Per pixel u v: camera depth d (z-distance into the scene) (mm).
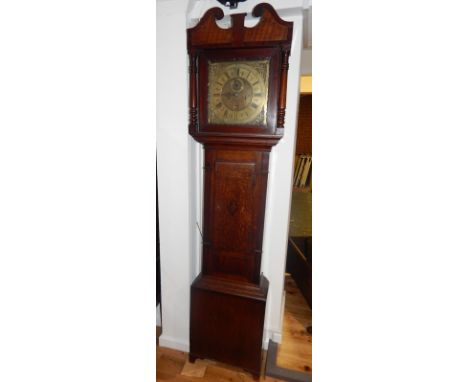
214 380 1457
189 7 1221
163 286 1571
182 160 1358
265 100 1172
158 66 1275
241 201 1301
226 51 1168
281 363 1562
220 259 1398
